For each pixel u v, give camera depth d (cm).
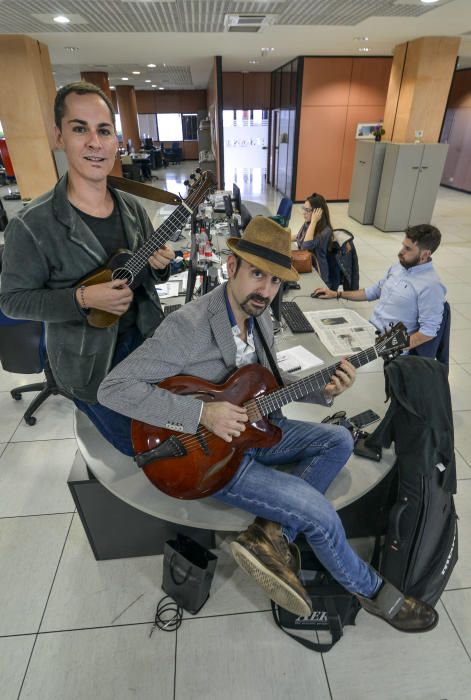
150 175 1348
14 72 563
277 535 134
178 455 136
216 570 186
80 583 183
